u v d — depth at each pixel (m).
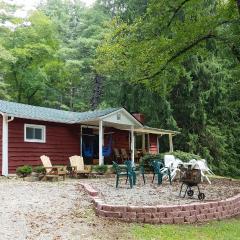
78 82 40.91
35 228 7.52
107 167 19.44
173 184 15.64
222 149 30.91
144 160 22.05
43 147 19.73
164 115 29.70
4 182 15.06
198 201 10.98
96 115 20.94
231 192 13.50
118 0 34.81
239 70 21.14
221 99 31.48
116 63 28.98
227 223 9.16
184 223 8.76
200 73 30.38
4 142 17.75
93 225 7.92
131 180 13.98
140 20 18.62
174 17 17.41
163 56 17.83
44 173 16.70
